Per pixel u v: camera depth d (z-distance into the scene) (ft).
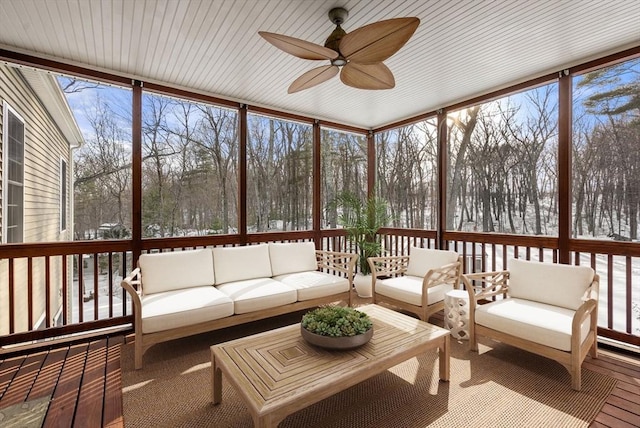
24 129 12.61
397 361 6.53
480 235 13.56
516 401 7.04
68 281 14.70
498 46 9.82
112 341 10.21
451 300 10.73
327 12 8.04
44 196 14.53
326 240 18.54
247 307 10.27
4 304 11.44
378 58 7.43
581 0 7.59
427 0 7.57
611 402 6.98
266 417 4.84
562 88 11.05
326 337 6.51
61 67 10.38
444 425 6.28
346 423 6.36
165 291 10.64
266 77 12.02
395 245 17.47
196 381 7.93
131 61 10.61
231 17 8.21
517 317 8.49
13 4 7.50
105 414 6.61
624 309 11.59
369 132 18.93
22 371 8.35
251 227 16.33
